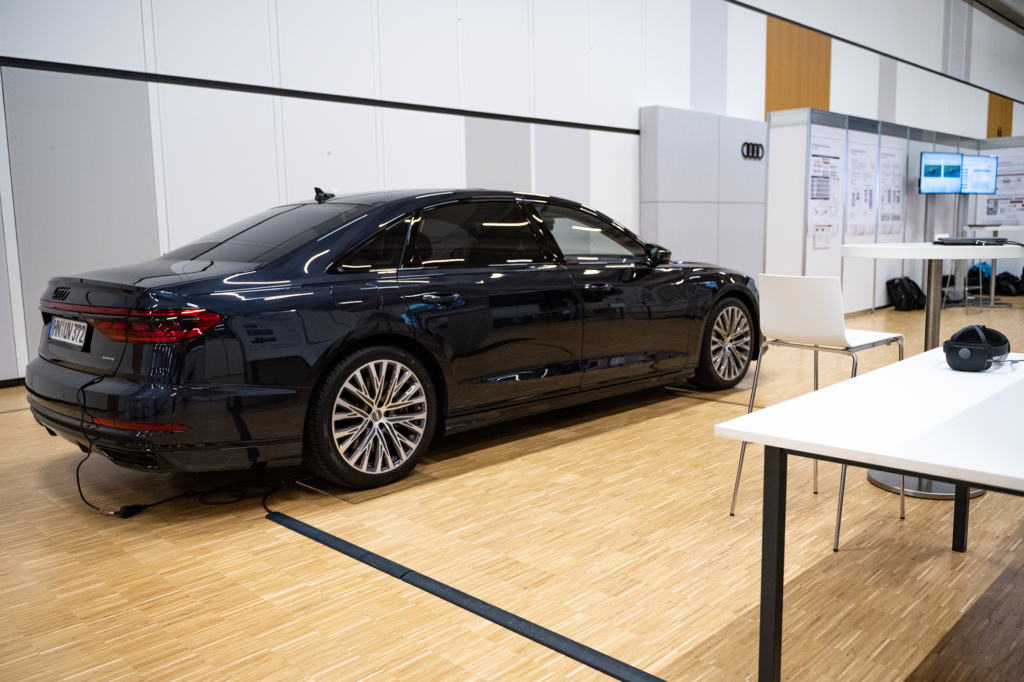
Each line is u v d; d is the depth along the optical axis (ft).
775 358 19.45
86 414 8.36
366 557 7.70
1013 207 36.63
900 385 5.37
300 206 11.05
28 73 15.14
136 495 9.77
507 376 10.84
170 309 7.95
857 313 29.60
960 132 49.67
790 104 34.40
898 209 31.09
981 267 37.04
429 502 9.30
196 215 17.51
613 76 26.48
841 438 4.03
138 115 16.51
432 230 10.42
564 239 12.09
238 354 8.29
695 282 13.83
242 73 17.85
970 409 4.61
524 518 8.73
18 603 6.85
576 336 11.70
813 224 25.54
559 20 24.52
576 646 5.92
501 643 6.02
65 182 15.78
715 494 9.43
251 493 9.77
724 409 13.80
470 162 22.56
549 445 11.75
